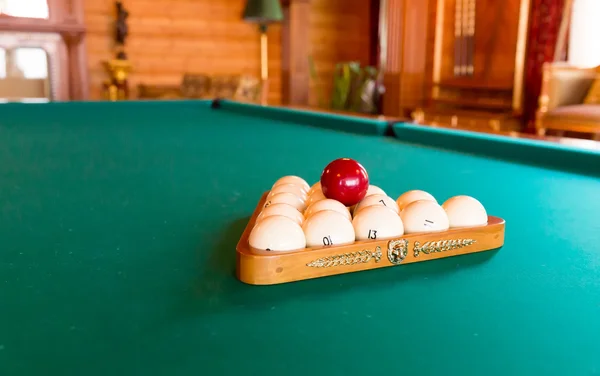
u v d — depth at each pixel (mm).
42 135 2141
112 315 632
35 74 5703
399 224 787
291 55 6383
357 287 708
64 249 851
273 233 719
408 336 588
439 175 1389
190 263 788
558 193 1208
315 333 593
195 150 1815
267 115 2873
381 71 6520
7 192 1222
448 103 4902
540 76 4148
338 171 874
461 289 706
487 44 4434
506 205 1111
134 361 542
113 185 1301
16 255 825
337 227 746
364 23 6945
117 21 5992
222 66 6633
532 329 605
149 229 953
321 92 6980
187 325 609
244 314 634
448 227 826
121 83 5898
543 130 3881
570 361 546
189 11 6375
